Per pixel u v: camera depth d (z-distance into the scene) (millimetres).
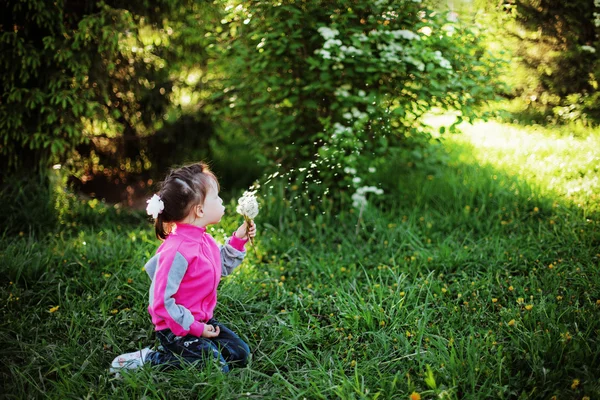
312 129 4562
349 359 2602
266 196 4598
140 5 4562
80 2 4363
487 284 3145
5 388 2365
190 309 2445
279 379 2459
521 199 4215
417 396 2150
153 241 3934
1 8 4102
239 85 4613
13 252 3588
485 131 5055
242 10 4121
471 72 4121
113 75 4699
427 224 4047
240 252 2717
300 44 3992
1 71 4152
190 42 4832
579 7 4359
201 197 2455
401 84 4121
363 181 4699
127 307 3131
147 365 2445
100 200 5016
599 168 4309
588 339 2490
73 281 3350
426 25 4027
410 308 3053
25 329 2824
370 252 3842
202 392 2309
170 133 5145
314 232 4141
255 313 3031
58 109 4297
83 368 2471
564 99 4637
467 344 2465
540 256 3418
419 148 4527
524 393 2180
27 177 4457
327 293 3293
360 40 3828
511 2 4395
